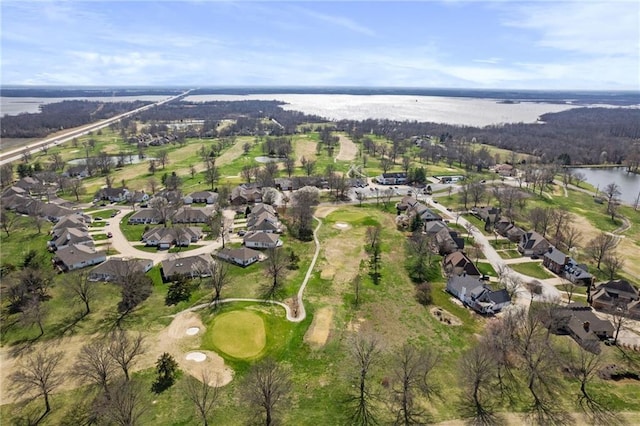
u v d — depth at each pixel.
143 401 56.38
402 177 195.62
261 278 93.62
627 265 105.75
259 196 156.50
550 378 63.22
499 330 72.50
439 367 65.31
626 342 73.56
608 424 54.59
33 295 80.75
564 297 88.62
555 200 164.62
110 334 71.44
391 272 99.19
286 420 54.28
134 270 88.06
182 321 75.94
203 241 115.25
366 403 57.66
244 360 66.00
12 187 159.88
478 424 54.16
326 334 73.19
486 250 113.94
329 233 123.81
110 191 154.62
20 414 54.62
